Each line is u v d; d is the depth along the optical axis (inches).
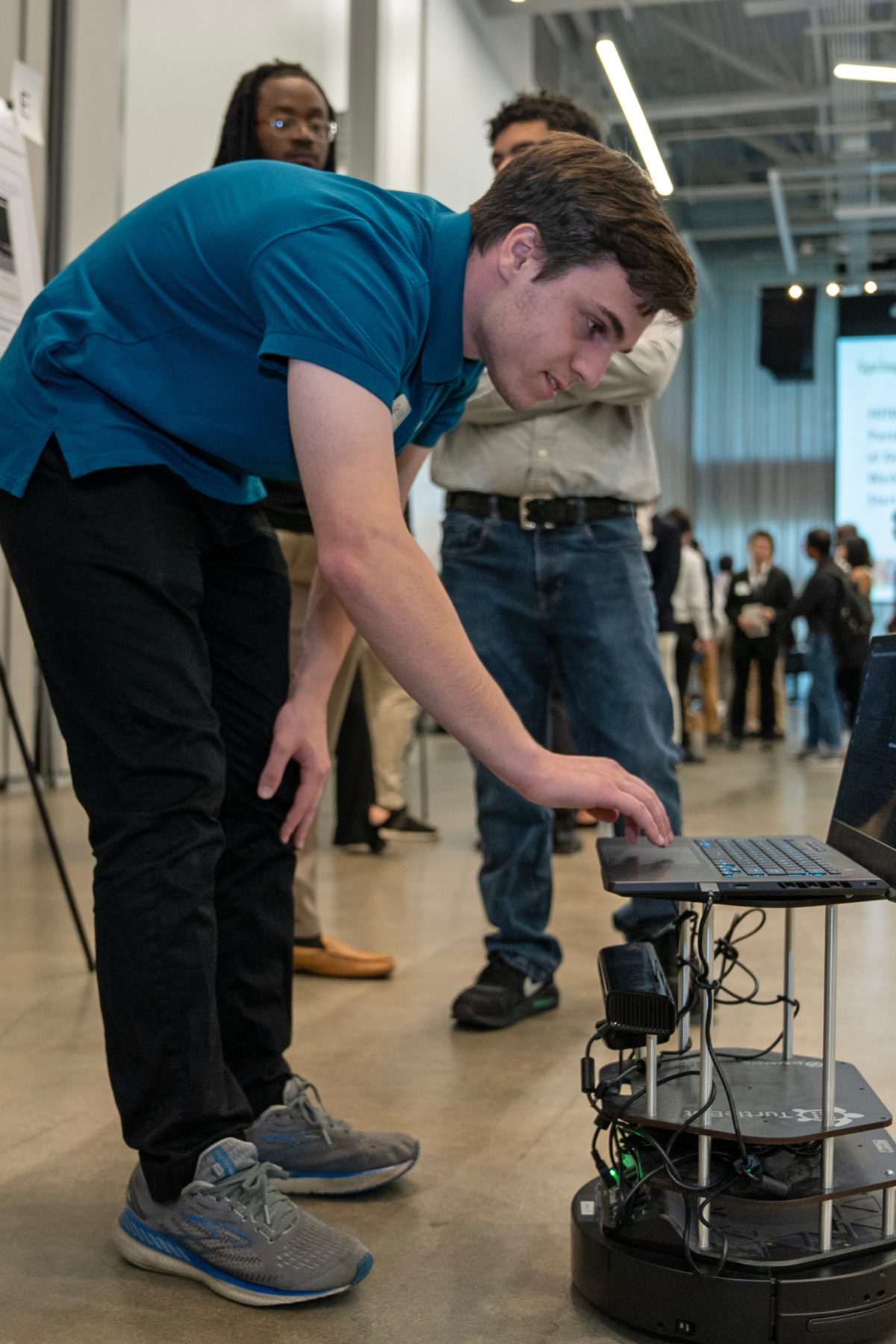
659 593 234.5
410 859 136.9
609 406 76.0
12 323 83.8
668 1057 46.9
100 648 41.8
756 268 631.2
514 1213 48.3
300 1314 40.5
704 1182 38.5
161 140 221.5
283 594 51.4
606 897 116.1
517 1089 62.6
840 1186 38.3
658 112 429.7
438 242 40.4
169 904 41.9
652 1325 38.5
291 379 37.7
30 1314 40.4
